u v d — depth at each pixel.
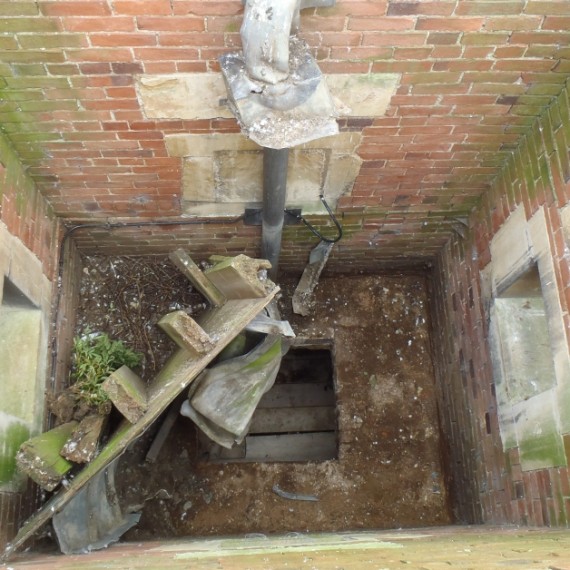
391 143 3.80
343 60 3.12
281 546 3.21
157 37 2.90
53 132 3.49
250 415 4.43
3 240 3.37
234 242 4.96
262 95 2.74
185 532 5.09
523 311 4.22
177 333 3.66
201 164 3.88
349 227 4.87
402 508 5.27
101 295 5.17
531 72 3.24
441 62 3.16
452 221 4.82
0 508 3.29
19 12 2.72
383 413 5.54
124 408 3.46
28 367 3.87
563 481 3.31
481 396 4.54
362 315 5.75
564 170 3.30
